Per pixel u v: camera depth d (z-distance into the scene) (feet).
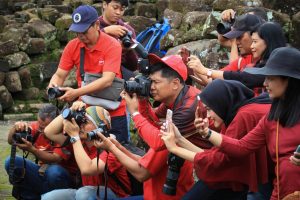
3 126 27.02
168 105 11.76
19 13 35.68
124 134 14.73
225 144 9.96
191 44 20.97
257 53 12.44
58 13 34.58
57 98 13.96
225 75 12.94
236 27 13.98
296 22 20.97
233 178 10.60
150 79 11.66
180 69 11.54
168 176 11.23
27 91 31.01
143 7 34.47
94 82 14.03
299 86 9.68
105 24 16.33
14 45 31.40
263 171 10.75
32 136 13.57
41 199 13.00
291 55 9.70
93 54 14.29
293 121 9.66
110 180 12.60
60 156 13.73
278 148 9.77
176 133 10.84
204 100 10.48
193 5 25.43
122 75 15.35
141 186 12.70
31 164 14.10
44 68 31.58
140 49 15.26
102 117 12.42
